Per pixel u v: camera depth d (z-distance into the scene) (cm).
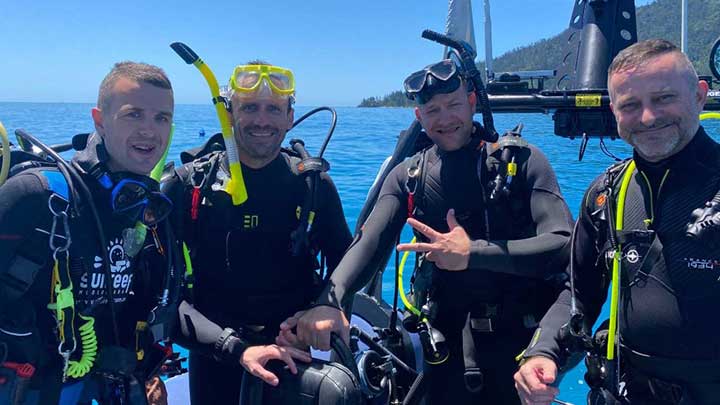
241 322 228
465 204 221
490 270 204
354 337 239
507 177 211
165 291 191
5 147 166
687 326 157
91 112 182
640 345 167
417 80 219
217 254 227
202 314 223
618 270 171
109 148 177
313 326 188
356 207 918
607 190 180
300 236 221
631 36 409
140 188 178
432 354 215
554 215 203
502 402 221
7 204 159
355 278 208
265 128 221
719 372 156
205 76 202
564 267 205
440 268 216
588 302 193
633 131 162
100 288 176
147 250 194
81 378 175
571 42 447
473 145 223
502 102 380
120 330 191
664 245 162
